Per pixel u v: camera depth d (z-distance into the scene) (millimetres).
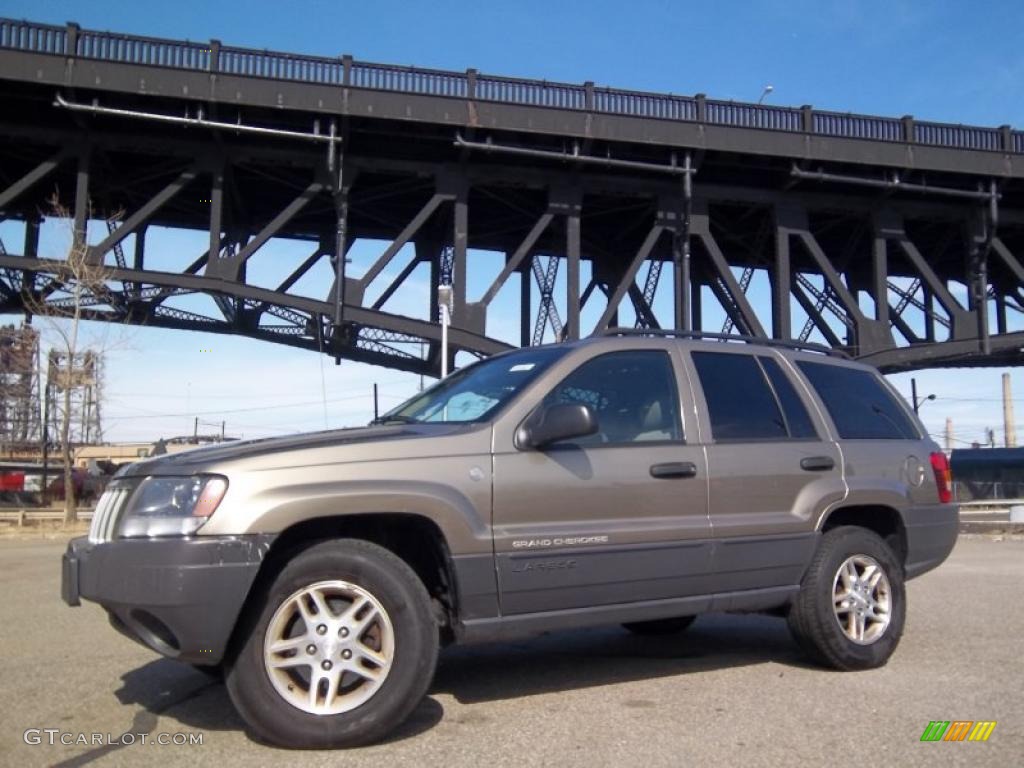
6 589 10234
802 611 5570
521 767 3875
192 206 29328
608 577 4797
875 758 4016
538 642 6715
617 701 4969
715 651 6355
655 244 29781
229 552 4008
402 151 25547
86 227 24766
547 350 5438
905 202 28438
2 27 22281
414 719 4609
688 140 25406
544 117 24750
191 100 23094
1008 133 27656
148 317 28109
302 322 27016
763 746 4172
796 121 26250
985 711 4746
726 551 5195
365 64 23938
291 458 4285
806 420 5844
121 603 4031
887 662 5895
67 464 26484
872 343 27203
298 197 26625
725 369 5695
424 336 24906
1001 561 12930
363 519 4484
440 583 4789
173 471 4215
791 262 32625
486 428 4703
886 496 5926
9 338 51688
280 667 4113
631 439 5102
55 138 24016
